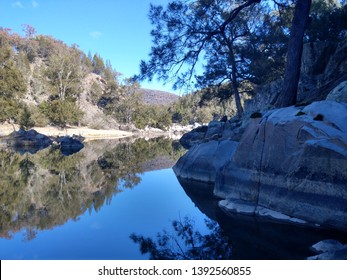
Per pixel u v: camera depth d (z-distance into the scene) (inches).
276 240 218.2
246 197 299.3
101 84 4035.4
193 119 3720.5
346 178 207.2
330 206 215.5
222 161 428.1
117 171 585.9
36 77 2807.6
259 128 302.8
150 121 3265.3
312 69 650.8
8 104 1841.8
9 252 203.0
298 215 237.6
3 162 721.0
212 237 231.8
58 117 2036.2
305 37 872.3
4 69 1974.7
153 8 417.4
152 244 218.8
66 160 772.6
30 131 1453.0
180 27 426.3
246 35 878.4
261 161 288.4
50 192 397.7
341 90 306.8
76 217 285.7
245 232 238.5
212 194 377.7
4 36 3612.2
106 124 2822.3
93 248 211.3
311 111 258.2
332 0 1083.9
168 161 750.5
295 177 244.2
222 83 1112.2
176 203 338.3
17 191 401.7
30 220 274.4
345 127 227.5
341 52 550.3
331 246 187.6
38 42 4092.0
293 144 256.7
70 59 2913.4
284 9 483.2
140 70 421.7
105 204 335.6
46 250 206.4
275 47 907.4
